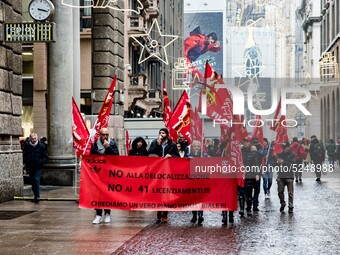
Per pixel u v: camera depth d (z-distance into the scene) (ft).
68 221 38.81
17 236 32.65
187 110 52.60
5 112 49.90
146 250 28.78
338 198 56.18
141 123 100.78
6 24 50.16
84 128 48.34
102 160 39.09
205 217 42.50
